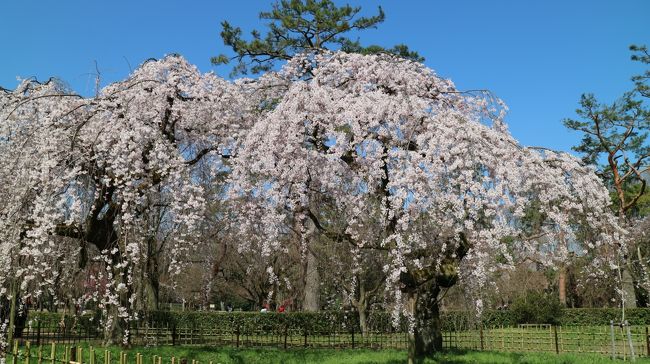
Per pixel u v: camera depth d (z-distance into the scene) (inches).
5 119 392.5
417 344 405.7
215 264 507.8
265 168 366.3
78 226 357.7
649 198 909.8
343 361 415.5
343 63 432.5
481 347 502.6
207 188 436.1
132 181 374.3
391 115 348.5
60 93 419.2
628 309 780.6
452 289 455.8
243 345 526.0
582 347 503.8
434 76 433.1
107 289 358.6
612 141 946.1
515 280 782.5
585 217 354.0
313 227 452.4
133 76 442.0
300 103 374.3
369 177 336.5
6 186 374.6
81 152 379.2
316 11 714.8
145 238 385.7
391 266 341.4
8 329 345.1
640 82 936.3
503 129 400.2
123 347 388.8
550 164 362.9
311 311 719.1
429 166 317.7
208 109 439.2
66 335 454.9
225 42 731.4
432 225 328.5
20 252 329.7
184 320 700.7
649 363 399.5
